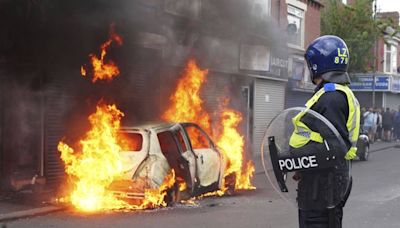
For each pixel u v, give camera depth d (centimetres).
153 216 771
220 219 755
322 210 327
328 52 329
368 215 792
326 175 323
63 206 838
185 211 812
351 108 324
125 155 816
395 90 3025
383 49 3092
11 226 712
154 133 843
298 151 324
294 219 761
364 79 2928
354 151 328
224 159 970
